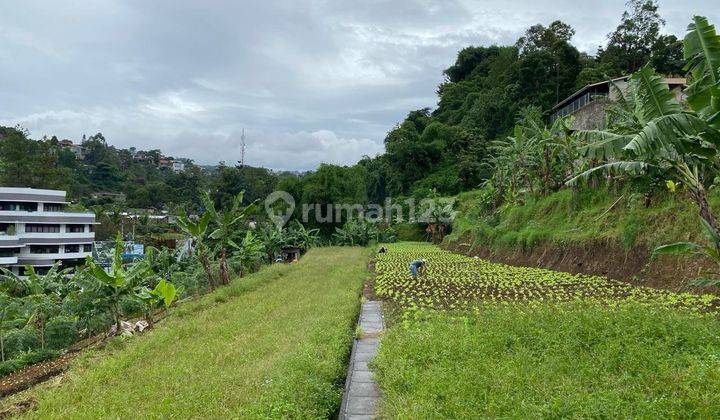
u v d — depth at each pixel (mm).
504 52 68812
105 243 57469
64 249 51188
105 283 15508
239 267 28578
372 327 12133
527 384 6324
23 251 47438
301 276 22047
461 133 63094
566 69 54625
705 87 9352
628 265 16375
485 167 54594
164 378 8492
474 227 34688
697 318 9211
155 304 17297
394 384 7098
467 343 8344
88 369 9727
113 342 12836
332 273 22406
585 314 9055
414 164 63938
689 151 9828
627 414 5281
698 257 13578
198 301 17484
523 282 17703
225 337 11312
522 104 55375
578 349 7785
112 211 72062
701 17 9781
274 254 37844
